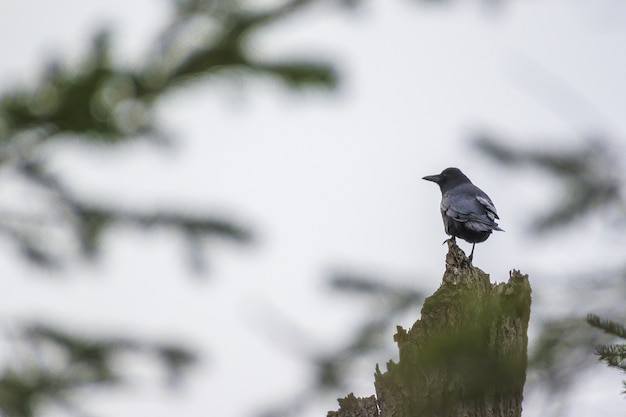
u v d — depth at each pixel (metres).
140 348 7.78
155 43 6.52
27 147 6.66
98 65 6.29
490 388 6.11
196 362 7.86
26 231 7.78
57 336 7.52
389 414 10.41
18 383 7.15
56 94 6.27
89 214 7.55
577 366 6.10
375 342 9.66
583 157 6.77
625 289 6.29
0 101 6.25
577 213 6.61
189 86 6.59
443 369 6.20
